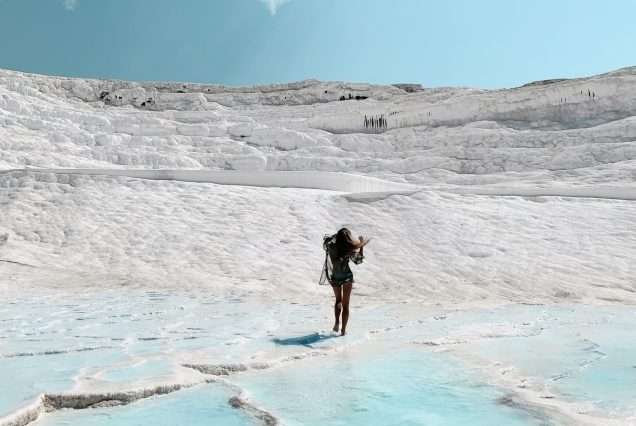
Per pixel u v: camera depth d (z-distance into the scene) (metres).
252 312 8.43
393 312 8.59
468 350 5.43
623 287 10.64
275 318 7.75
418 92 69.81
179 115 62.22
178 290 11.13
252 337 6.01
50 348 5.26
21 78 69.62
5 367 4.44
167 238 15.32
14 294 10.56
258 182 21.64
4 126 49.69
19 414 3.09
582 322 7.36
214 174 21.61
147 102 70.25
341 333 6.14
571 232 14.49
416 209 16.84
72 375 4.11
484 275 11.83
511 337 6.21
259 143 53.38
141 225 16.30
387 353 5.25
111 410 3.48
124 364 4.48
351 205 17.81
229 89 77.12
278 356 4.91
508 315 8.16
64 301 9.69
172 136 52.94
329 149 49.16
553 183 32.03
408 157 45.06
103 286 11.54
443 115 51.66
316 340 5.77
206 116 61.78
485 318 7.84
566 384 4.12
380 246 14.31
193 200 18.56
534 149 41.50
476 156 42.22
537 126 47.06
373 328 6.79
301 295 10.66
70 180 19.91
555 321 7.45
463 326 6.94
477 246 13.77
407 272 12.38
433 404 3.59
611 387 4.03
